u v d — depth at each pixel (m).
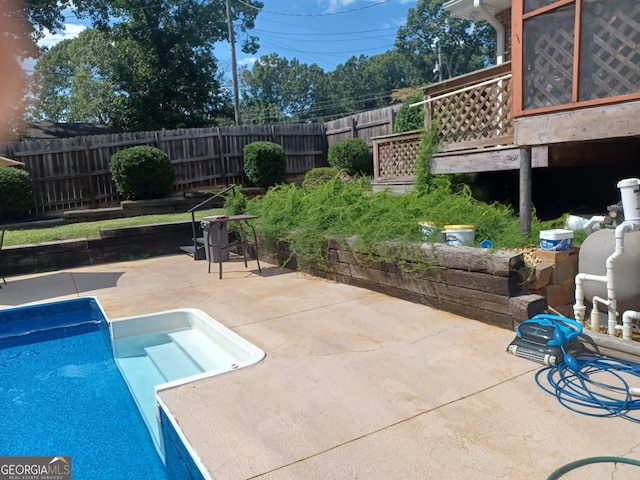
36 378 3.66
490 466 1.95
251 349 3.39
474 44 52.97
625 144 5.59
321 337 3.60
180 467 2.28
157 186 10.59
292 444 2.16
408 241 4.41
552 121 4.15
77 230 7.88
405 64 57.16
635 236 3.43
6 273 6.82
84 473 2.43
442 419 2.34
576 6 3.89
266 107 53.19
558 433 2.17
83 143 10.87
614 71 3.77
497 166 5.73
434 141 6.82
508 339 3.36
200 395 2.68
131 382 3.48
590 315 3.73
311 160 14.12
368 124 13.07
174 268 6.78
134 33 21.80
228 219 5.96
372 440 2.17
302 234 5.76
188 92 23.47
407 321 3.88
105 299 5.10
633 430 2.18
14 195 9.38
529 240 4.39
